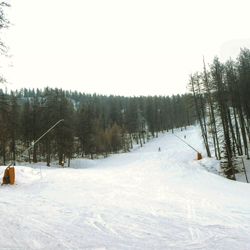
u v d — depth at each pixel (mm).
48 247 4703
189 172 20484
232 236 5246
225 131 27312
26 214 7164
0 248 4641
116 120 85562
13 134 35281
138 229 5801
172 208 8023
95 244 4855
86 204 8648
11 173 13516
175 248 4645
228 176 23344
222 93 28094
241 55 33094
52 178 16469
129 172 21547
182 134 75312
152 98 103188
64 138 37500
